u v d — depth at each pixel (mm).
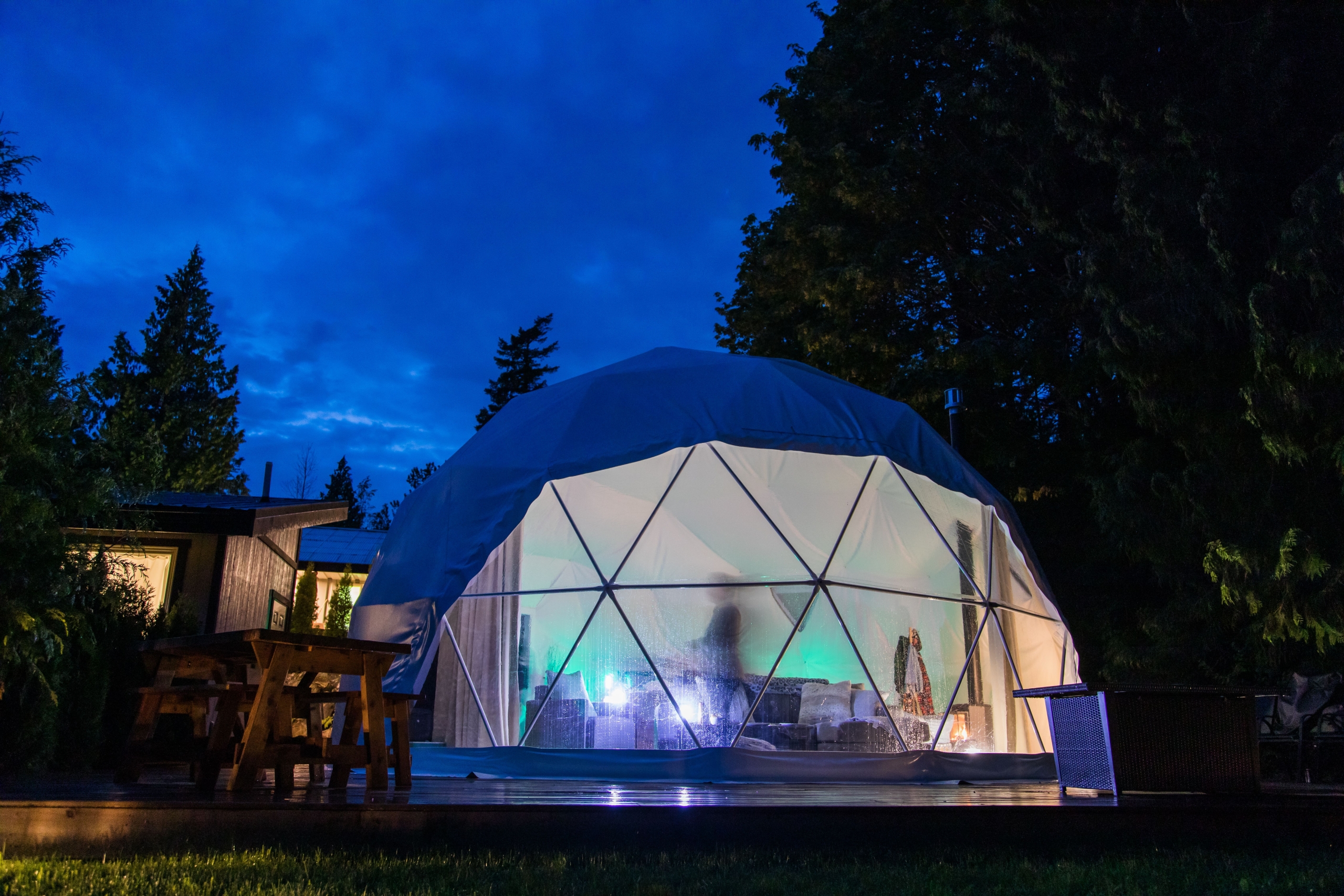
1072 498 19859
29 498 10039
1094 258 15211
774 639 11047
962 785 9914
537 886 4422
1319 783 11375
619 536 11953
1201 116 14117
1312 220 12141
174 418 45062
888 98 21828
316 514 20062
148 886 4145
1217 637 15594
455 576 10281
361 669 6555
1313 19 13969
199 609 16781
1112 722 6746
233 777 5930
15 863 4574
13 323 11047
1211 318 14227
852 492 12469
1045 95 17625
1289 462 13164
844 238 20547
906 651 11359
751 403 11406
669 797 6492
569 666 11102
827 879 4770
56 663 10141
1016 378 19500
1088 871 5043
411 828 5250
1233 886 4695
